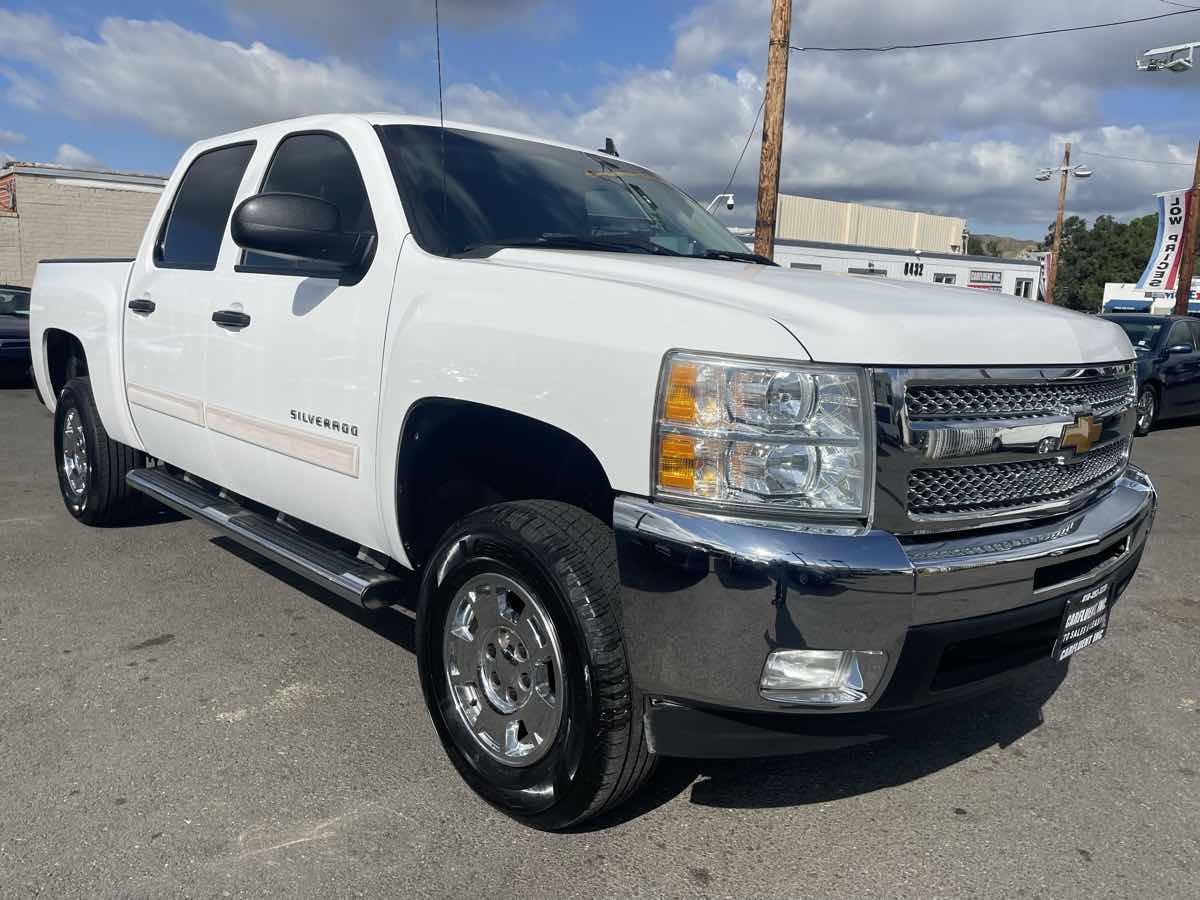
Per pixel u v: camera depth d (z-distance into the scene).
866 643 2.12
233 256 3.72
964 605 2.22
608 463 2.28
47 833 2.50
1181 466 9.24
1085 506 2.71
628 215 3.65
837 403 2.12
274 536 3.54
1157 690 3.69
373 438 2.94
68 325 5.02
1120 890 2.41
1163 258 30.22
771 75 10.80
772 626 2.07
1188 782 2.98
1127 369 2.92
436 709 2.82
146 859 2.40
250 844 2.48
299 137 3.62
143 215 23.25
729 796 2.82
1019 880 2.44
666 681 2.22
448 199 3.17
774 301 2.32
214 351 3.70
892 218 39.81
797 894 2.36
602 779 2.37
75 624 3.97
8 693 3.32
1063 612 2.53
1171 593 4.94
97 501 5.11
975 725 3.36
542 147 3.81
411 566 3.04
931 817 2.74
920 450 2.20
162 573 4.66
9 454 7.89
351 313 3.05
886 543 2.12
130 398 4.47
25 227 22.00
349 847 2.49
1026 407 2.44
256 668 3.58
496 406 2.53
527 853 2.49
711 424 2.13
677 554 2.12
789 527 2.10
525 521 2.48
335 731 3.11
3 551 4.95
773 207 11.05
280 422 3.36
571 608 2.33
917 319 2.29
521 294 2.57
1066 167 33.00
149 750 2.95
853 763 3.05
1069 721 3.40
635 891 2.35
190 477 4.49
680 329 2.21
